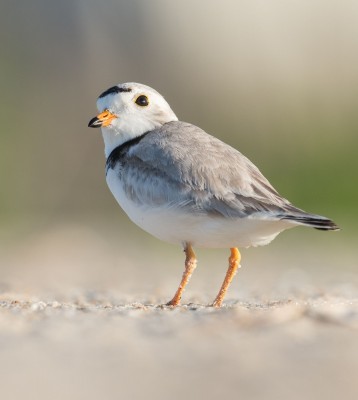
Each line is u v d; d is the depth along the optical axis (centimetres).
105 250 1897
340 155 2525
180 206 803
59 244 1972
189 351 543
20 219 2341
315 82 2953
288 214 773
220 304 865
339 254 1775
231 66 3119
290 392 451
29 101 2758
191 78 3077
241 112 2903
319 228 753
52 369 502
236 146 2756
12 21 2962
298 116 2802
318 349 542
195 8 3312
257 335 586
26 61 2881
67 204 2552
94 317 672
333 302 838
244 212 784
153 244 1995
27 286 1169
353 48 3098
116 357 529
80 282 1280
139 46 3125
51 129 2711
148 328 615
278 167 2559
